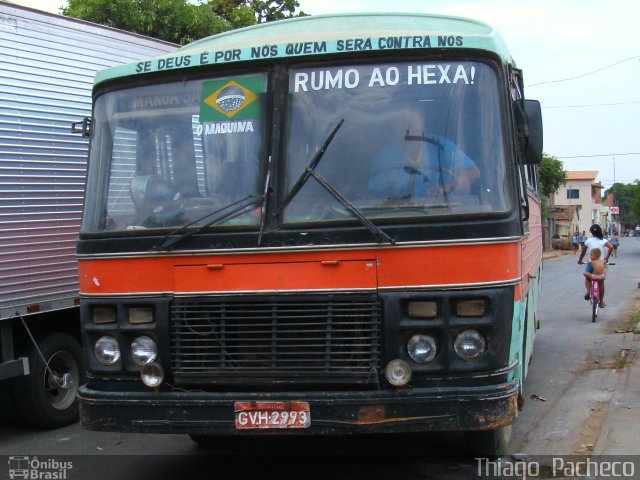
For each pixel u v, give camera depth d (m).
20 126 7.37
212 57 5.11
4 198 7.15
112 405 4.82
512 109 5.16
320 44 4.93
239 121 5.01
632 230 121.12
